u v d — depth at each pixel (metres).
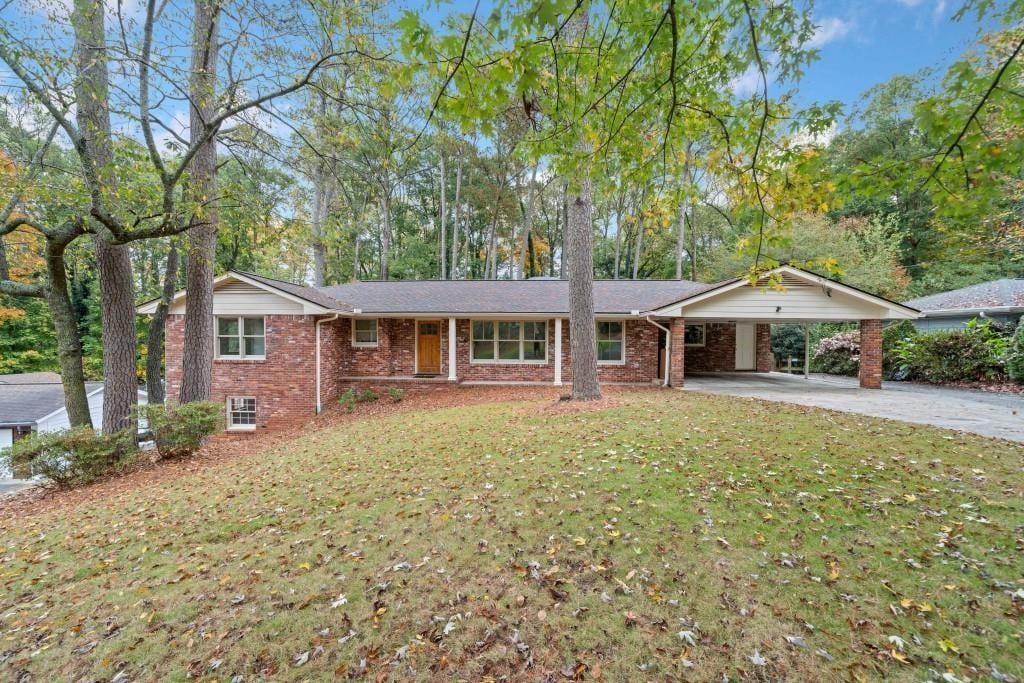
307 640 2.82
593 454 6.03
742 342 16.95
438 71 2.96
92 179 7.19
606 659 2.54
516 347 14.97
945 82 2.87
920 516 3.93
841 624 2.73
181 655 2.77
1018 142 2.80
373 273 31.75
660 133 4.60
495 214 27.05
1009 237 16.41
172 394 12.69
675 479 4.97
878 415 7.99
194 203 7.53
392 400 13.41
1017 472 4.80
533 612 2.96
